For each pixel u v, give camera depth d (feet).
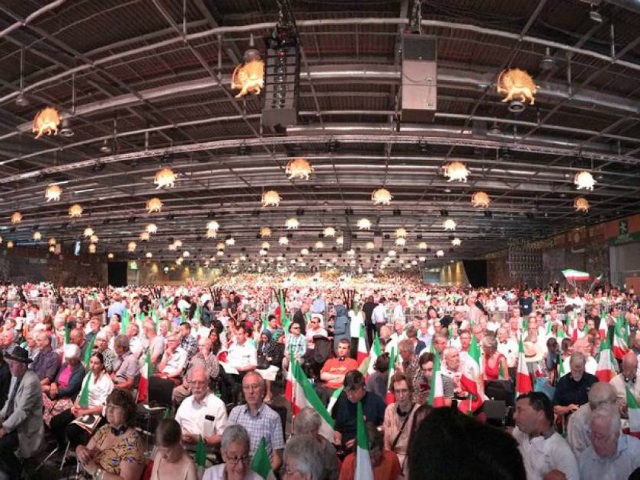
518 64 34.30
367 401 15.83
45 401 21.85
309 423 12.30
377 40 31.50
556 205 79.56
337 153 53.11
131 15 29.35
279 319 45.70
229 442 10.77
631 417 14.49
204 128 47.83
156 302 70.59
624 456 10.61
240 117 39.93
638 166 57.31
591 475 10.86
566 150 46.44
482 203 51.65
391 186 67.05
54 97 40.55
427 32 30.83
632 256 86.89
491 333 24.36
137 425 21.18
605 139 48.21
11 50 33.35
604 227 94.84
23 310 51.42
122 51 33.01
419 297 96.58
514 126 43.78
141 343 30.45
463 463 3.16
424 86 22.18
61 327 37.40
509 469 3.15
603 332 37.47
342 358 24.72
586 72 35.55
